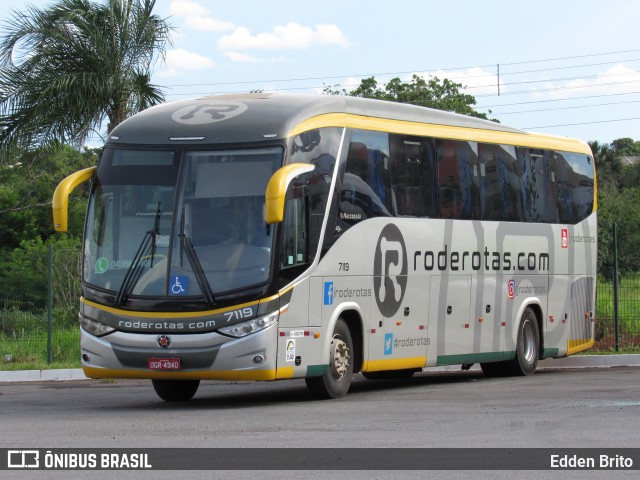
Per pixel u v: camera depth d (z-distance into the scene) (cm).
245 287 1595
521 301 2292
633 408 1480
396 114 1948
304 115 1698
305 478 961
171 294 1608
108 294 1644
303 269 1667
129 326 1622
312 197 1694
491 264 2189
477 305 2145
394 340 1905
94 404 1770
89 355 1656
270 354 1598
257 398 1848
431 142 2027
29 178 4644
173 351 1600
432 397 1744
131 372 1627
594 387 1872
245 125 1664
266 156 1634
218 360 1587
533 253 2331
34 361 2573
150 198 1658
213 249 1616
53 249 2806
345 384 1783
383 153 1888
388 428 1293
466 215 2116
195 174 1650
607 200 5859
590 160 2561
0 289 2652
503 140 2253
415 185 1973
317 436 1227
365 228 1823
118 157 1700
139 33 3052
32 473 1003
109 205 1681
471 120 2177
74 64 3047
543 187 2378
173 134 1683
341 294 1758
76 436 1252
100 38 3023
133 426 1359
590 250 2541
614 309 2670
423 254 1981
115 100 3044
